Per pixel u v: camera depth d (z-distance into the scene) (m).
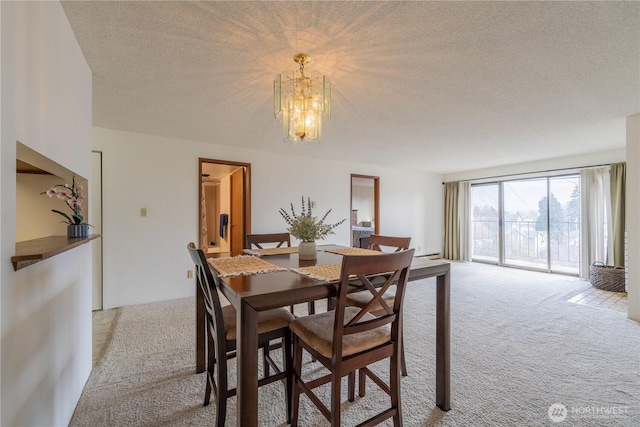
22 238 1.78
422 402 1.74
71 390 1.61
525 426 1.54
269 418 1.62
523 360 2.22
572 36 1.63
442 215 7.11
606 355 2.29
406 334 2.70
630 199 3.03
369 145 4.18
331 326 1.46
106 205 3.37
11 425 0.97
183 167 3.84
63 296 1.48
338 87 2.29
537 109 2.77
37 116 1.16
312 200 5.03
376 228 5.97
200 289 2.05
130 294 3.50
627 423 1.56
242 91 2.37
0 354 0.90
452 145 4.18
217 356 1.42
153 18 1.50
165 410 1.67
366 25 1.55
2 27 0.90
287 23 1.54
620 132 3.51
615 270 4.08
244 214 4.50
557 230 5.34
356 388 1.91
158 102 2.58
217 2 1.38
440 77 2.12
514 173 5.75
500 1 1.36
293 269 1.64
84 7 1.42
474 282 4.65
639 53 1.80
